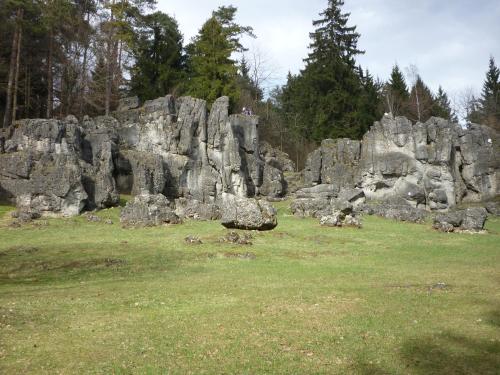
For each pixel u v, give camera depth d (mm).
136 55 66375
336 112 69188
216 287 16125
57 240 28578
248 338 10359
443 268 20703
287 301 13781
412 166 53750
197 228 32188
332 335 10516
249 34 68375
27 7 48469
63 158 41094
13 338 10445
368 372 8461
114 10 59875
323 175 57719
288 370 8570
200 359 9133
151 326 11352
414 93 85250
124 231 31750
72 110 59719
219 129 53125
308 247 26312
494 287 15969
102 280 18328
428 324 11328
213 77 64375
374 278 18031
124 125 52688
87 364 8898
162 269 20422
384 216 42062
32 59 56438
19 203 39031
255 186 55625
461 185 55531
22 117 57719
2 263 21891
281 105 93562
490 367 8633
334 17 74938
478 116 89938
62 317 12227
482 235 32406
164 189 49938
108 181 42469
